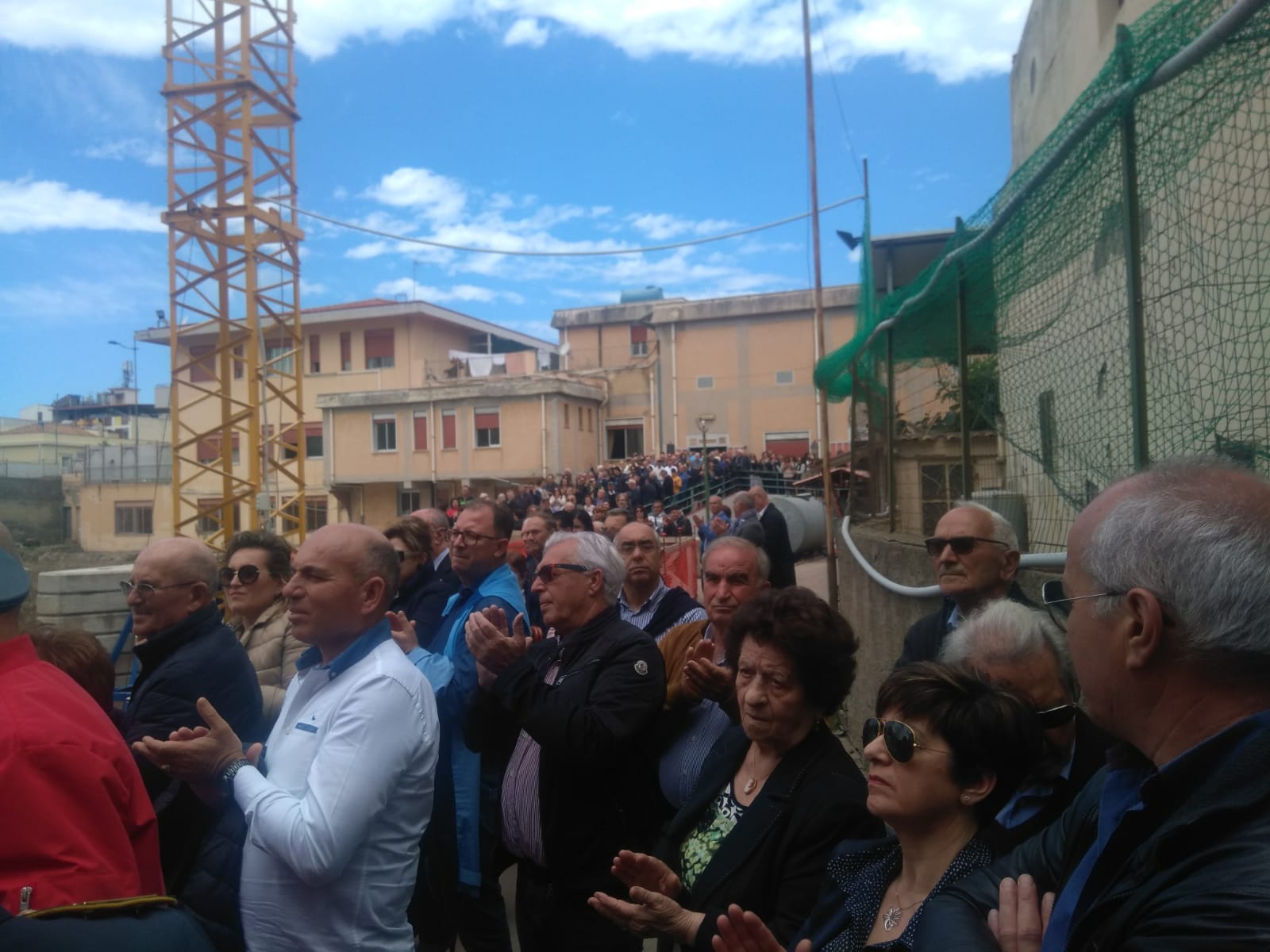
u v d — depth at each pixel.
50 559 30.59
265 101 18.52
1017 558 3.29
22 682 1.87
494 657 2.96
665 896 2.36
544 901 3.06
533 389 34.72
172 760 2.47
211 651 2.97
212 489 36.00
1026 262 4.27
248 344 18.34
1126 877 1.16
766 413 36.22
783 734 2.41
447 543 5.50
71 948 1.64
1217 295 2.73
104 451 36.19
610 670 3.04
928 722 1.86
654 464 30.34
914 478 6.89
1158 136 2.90
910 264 16.17
